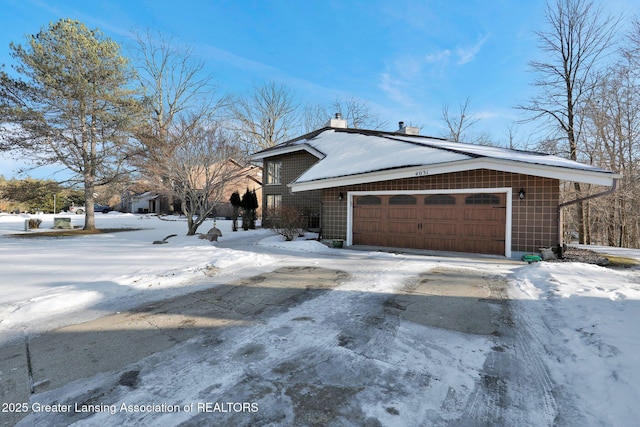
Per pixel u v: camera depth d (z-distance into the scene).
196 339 3.58
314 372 2.88
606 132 16.69
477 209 9.54
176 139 13.63
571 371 2.90
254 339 3.58
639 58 14.95
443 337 3.66
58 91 15.49
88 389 2.61
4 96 15.05
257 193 29.67
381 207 11.19
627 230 17.77
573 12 17.19
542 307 4.64
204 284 6.05
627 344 3.16
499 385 2.70
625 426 2.14
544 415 2.31
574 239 22.31
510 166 8.23
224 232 17.28
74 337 3.62
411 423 2.21
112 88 16.97
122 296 5.25
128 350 3.30
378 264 8.05
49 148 16.08
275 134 32.00
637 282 5.75
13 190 17.55
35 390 2.59
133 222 23.91
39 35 15.55
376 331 3.82
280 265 7.93
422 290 5.63
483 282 6.17
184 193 14.51
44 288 5.41
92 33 16.64
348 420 2.23
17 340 3.54
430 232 10.28
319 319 4.21
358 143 14.73
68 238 14.31
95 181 18.03
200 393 2.55
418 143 11.72
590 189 17.44
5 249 10.42
